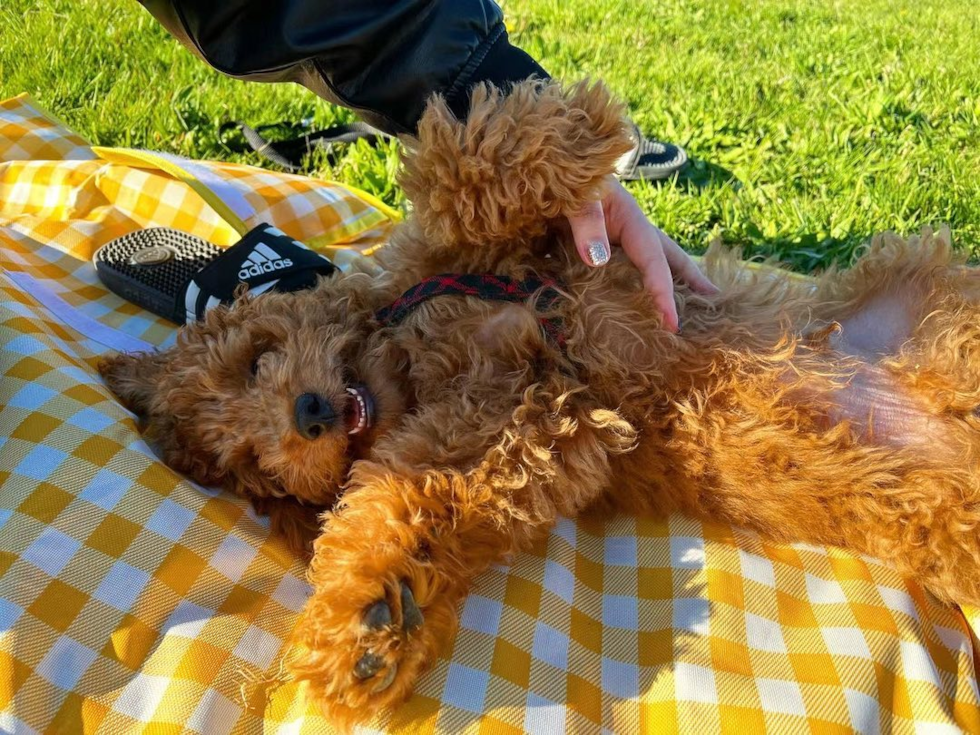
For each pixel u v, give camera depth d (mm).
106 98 1077
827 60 1451
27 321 551
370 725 398
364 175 996
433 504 425
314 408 441
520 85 491
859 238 890
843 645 446
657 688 430
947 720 424
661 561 490
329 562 412
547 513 452
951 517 470
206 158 1037
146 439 503
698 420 492
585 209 488
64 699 387
